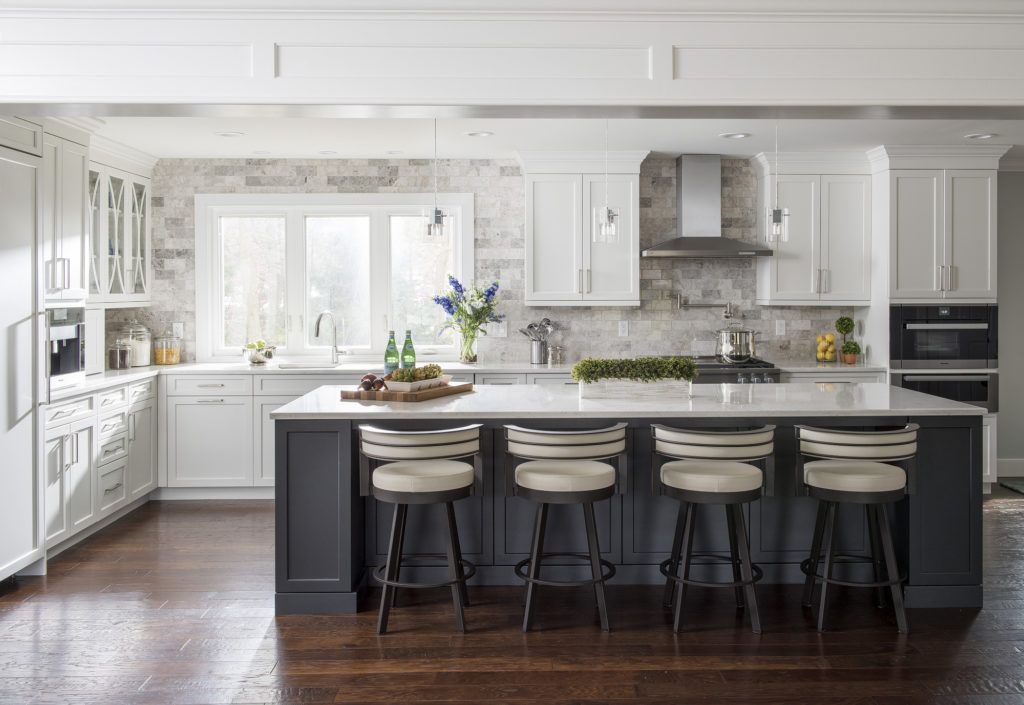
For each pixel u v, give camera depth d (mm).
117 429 5387
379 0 3414
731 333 6137
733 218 6684
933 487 3838
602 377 4113
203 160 6551
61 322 4781
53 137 4770
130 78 3422
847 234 6414
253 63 3430
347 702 2938
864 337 6594
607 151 6227
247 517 5555
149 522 5430
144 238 6441
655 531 4070
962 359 6172
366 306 6746
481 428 3963
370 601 3938
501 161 6617
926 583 3842
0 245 4020
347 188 6609
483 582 4082
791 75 3496
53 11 3396
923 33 3500
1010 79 3510
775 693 2998
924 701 2938
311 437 3773
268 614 3781
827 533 3709
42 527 4336
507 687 3049
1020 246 6758
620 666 3223
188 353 6633
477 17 3459
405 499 3420
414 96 3457
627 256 6336
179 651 3375
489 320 6469
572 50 3480
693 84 3490
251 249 6695
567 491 3422
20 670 3203
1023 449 6820
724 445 3469
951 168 6113
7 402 4082
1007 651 3359
